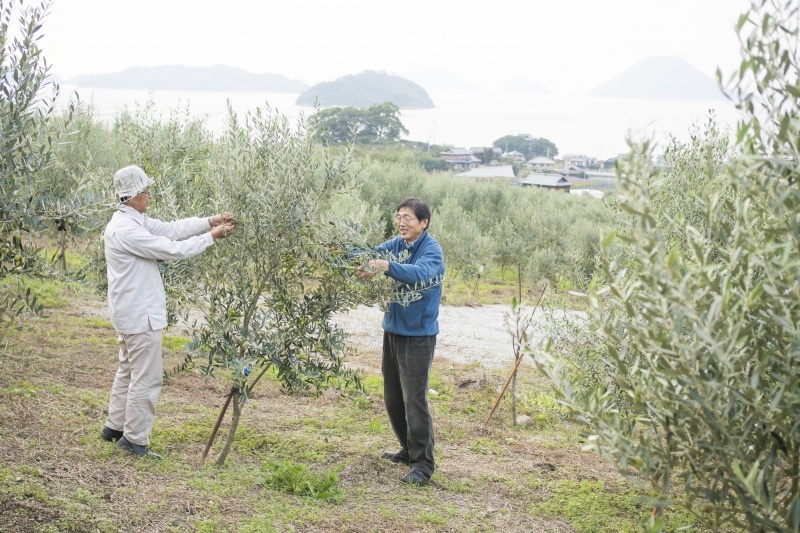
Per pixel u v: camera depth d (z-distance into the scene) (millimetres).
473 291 17750
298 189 4383
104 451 4629
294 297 4738
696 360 2164
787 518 2123
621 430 2529
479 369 10039
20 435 4676
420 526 4367
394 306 5020
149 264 4582
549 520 4793
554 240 19453
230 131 4586
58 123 3820
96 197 4090
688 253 2982
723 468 2361
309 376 4695
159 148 7727
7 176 3586
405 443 5539
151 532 3674
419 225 5039
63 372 6555
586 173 143000
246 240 4512
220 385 7297
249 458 5281
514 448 6535
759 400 2340
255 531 3873
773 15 2100
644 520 4793
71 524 3549
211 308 4660
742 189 2217
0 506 3559
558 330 5668
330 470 5195
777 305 2260
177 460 4910
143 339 4598
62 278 3932
